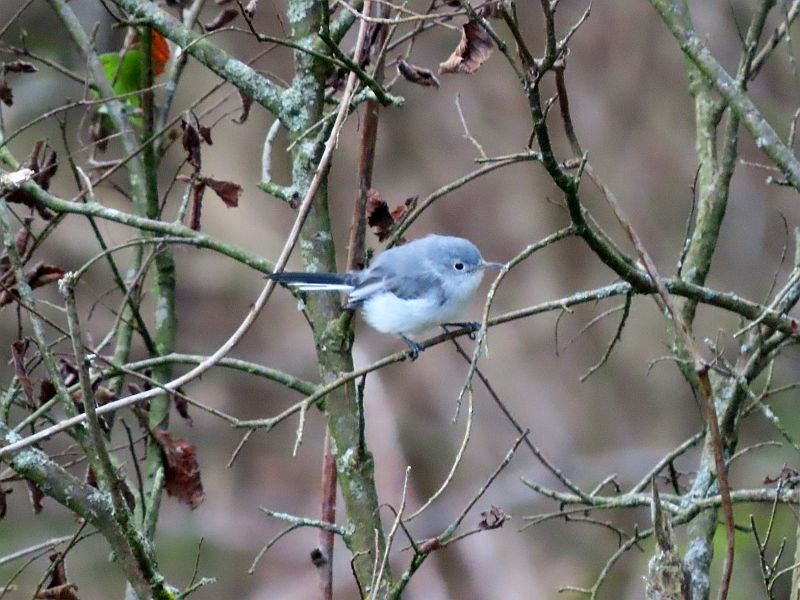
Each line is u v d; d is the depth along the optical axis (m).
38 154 7.66
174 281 9.27
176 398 8.73
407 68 7.23
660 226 16.86
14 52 8.74
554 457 16.70
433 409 17.52
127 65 9.27
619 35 17.16
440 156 17.75
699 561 7.52
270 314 18.05
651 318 17.23
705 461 7.73
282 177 17.11
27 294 6.78
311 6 7.31
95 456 5.85
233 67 7.46
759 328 7.53
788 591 12.07
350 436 7.01
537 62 5.78
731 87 6.23
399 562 15.40
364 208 7.82
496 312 17.48
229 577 15.77
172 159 16.34
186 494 7.80
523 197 17.70
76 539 6.58
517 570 15.75
